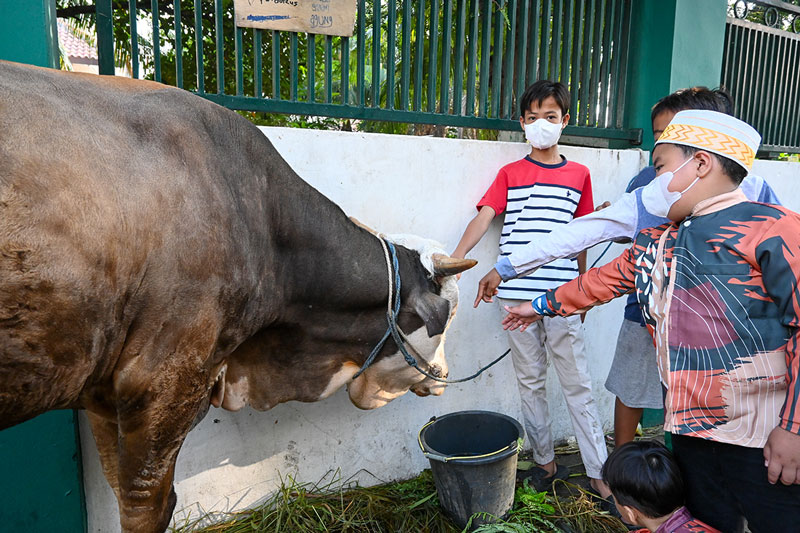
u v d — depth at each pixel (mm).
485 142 3389
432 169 3223
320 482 3184
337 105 3078
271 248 2145
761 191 2621
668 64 3957
